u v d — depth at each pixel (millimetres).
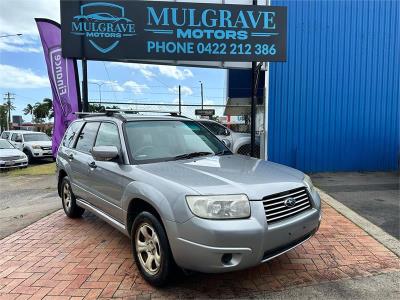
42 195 9664
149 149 4523
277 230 3395
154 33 7668
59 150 6648
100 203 4914
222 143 5434
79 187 5637
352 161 11016
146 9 7617
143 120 4926
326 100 10750
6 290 3789
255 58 7902
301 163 10812
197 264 3252
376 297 3549
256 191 3430
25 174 14508
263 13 7836
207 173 3781
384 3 10664
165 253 3504
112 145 4750
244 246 3213
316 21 10500
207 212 3232
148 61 9172
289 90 10594
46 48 9641
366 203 7086
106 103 15641
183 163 4238
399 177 10023
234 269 3250
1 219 6816
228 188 3398
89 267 4312
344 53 10680
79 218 6441
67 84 9781
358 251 4668
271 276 3988
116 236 5406
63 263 4445
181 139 4934
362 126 10945
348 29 10625
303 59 10562
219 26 7770
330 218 6078
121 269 4234
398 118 11070
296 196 3752
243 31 7828
